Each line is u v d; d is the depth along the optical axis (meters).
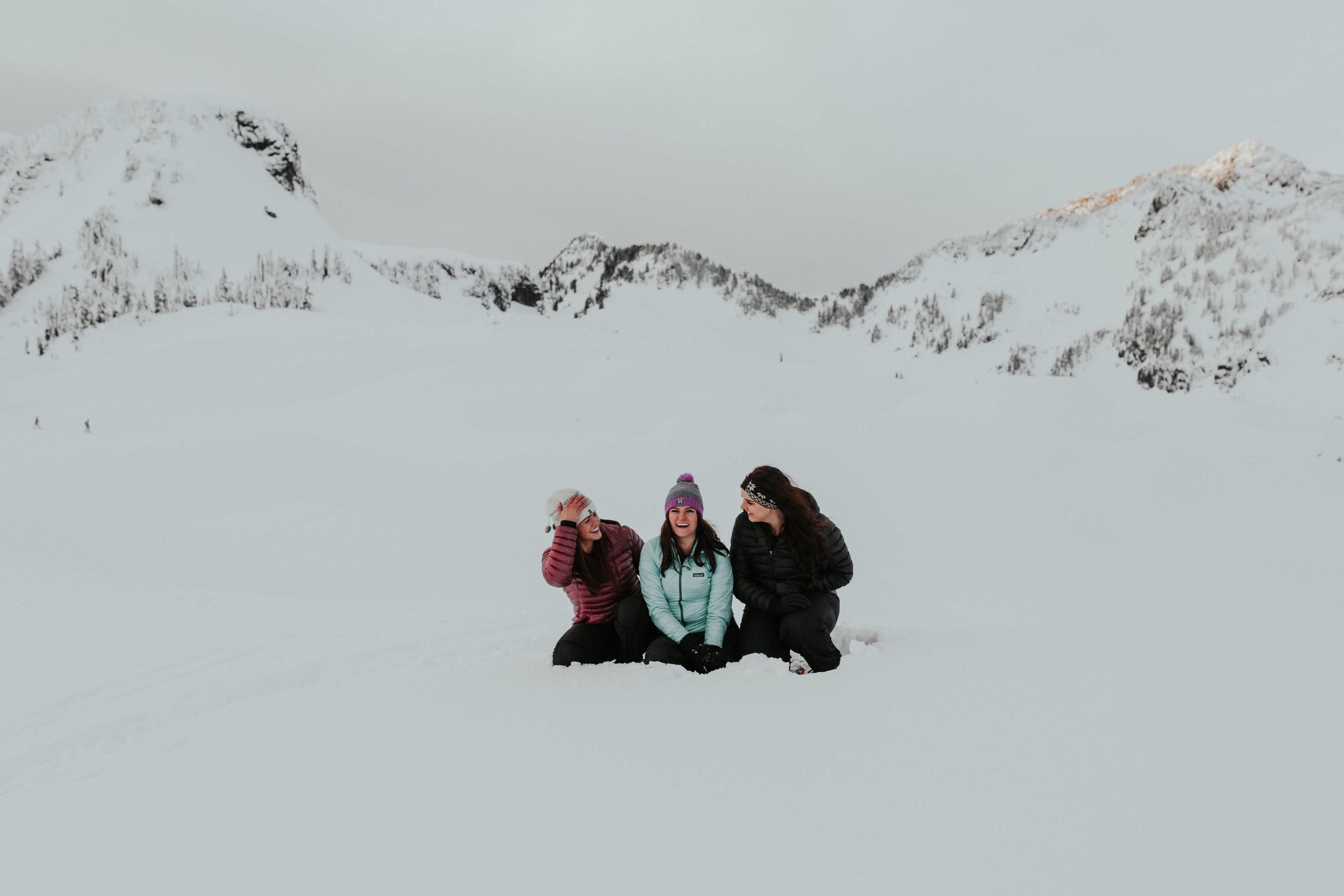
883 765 2.08
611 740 2.54
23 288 146.12
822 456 25.45
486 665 4.79
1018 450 27.25
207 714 3.94
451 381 56.25
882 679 2.93
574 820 2.00
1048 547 17.09
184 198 190.12
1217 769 1.71
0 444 39.97
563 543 3.98
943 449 26.97
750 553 3.85
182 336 102.75
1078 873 1.43
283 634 6.61
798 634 3.55
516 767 2.41
